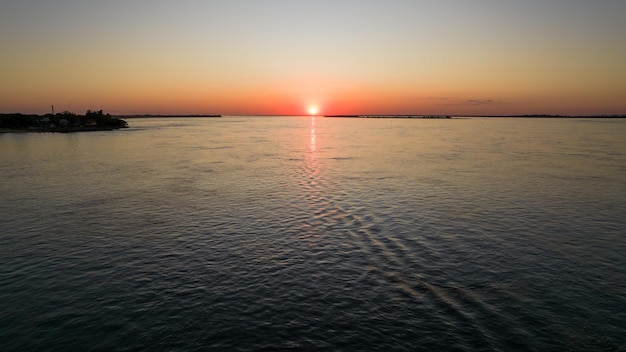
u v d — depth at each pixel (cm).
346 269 1686
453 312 1341
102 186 3497
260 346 1172
